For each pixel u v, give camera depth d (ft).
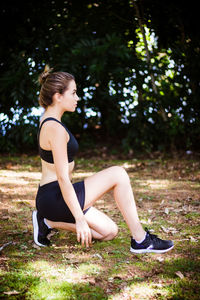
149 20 19.85
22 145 23.04
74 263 7.47
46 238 8.38
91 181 7.69
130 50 18.97
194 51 19.35
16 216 10.42
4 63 20.74
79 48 18.80
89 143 22.72
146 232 8.00
